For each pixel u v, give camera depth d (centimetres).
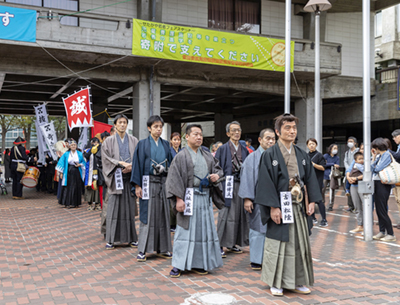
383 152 653
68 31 1123
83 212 984
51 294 401
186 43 1248
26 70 1209
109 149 602
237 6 1530
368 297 396
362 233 735
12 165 1284
